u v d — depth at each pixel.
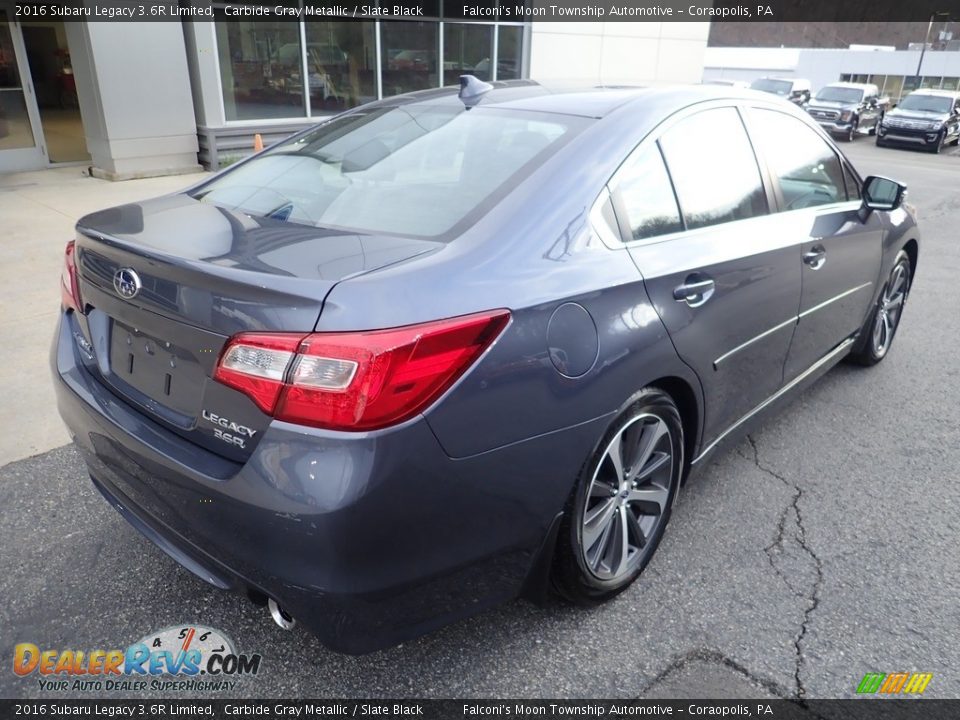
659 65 16.16
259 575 1.79
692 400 2.58
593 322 2.07
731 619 2.43
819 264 3.24
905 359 4.81
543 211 2.11
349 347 1.65
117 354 2.18
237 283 1.75
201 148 11.00
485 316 1.82
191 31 10.27
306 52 11.49
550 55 14.46
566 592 2.31
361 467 1.66
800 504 3.10
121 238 2.11
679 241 2.49
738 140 2.93
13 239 6.86
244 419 1.78
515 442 1.91
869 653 2.30
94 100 9.86
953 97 23.02
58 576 2.56
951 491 3.24
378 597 1.78
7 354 4.34
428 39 12.86
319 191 2.42
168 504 1.95
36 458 3.30
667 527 2.91
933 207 11.27
